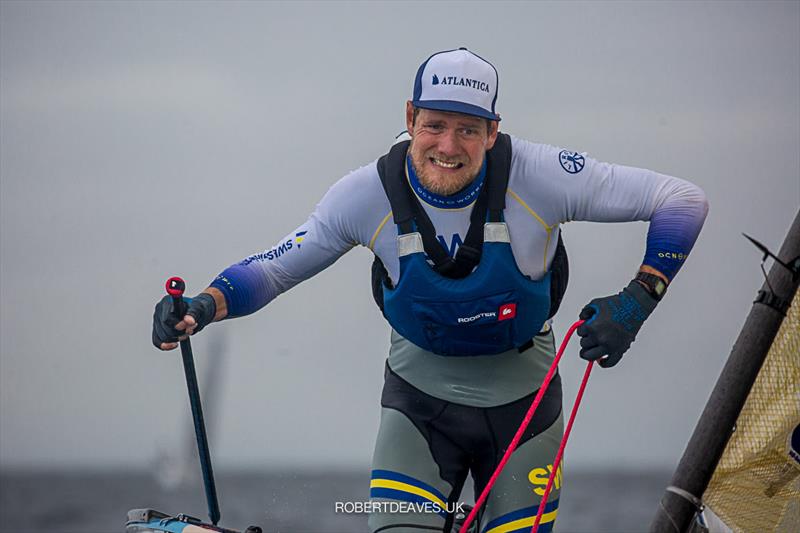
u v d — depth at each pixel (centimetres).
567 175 1780
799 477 1519
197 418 1809
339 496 8044
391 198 1767
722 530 1579
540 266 1808
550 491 1812
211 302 1750
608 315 1730
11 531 7244
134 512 1798
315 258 1838
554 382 1958
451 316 1789
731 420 1492
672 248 1775
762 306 1480
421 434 1881
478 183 1753
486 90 1730
